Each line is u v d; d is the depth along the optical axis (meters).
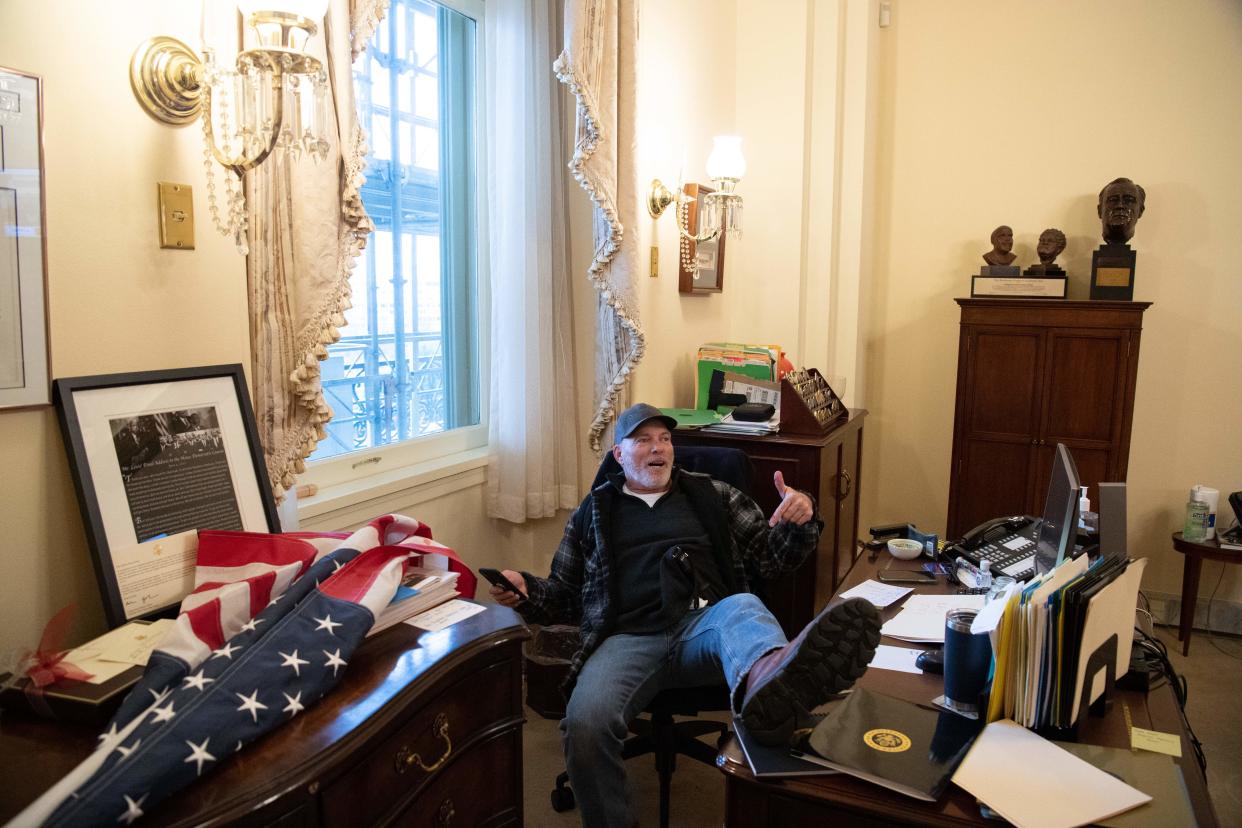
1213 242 3.68
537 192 2.80
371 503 2.42
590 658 2.14
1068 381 3.58
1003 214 4.03
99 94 1.34
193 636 1.16
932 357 4.23
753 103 3.88
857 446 3.45
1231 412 3.71
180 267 1.48
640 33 2.87
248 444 1.56
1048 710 1.32
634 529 2.26
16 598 1.28
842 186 3.91
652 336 3.17
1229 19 3.57
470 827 1.47
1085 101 3.84
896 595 1.99
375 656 1.32
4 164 1.21
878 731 1.32
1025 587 1.41
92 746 1.06
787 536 2.23
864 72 3.80
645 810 2.32
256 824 0.98
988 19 3.96
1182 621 3.49
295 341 1.68
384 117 2.55
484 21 2.88
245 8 1.33
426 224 2.75
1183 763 1.25
